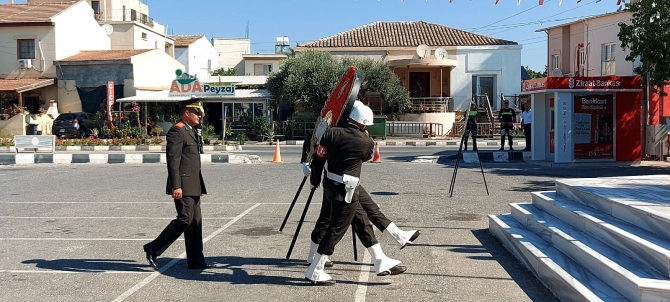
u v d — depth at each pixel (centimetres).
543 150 1962
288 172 1742
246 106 3750
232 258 747
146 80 3969
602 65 3447
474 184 1405
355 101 630
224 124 3369
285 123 3622
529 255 657
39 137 2492
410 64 3909
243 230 920
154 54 4059
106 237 876
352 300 580
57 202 1210
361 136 616
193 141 689
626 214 601
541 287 605
